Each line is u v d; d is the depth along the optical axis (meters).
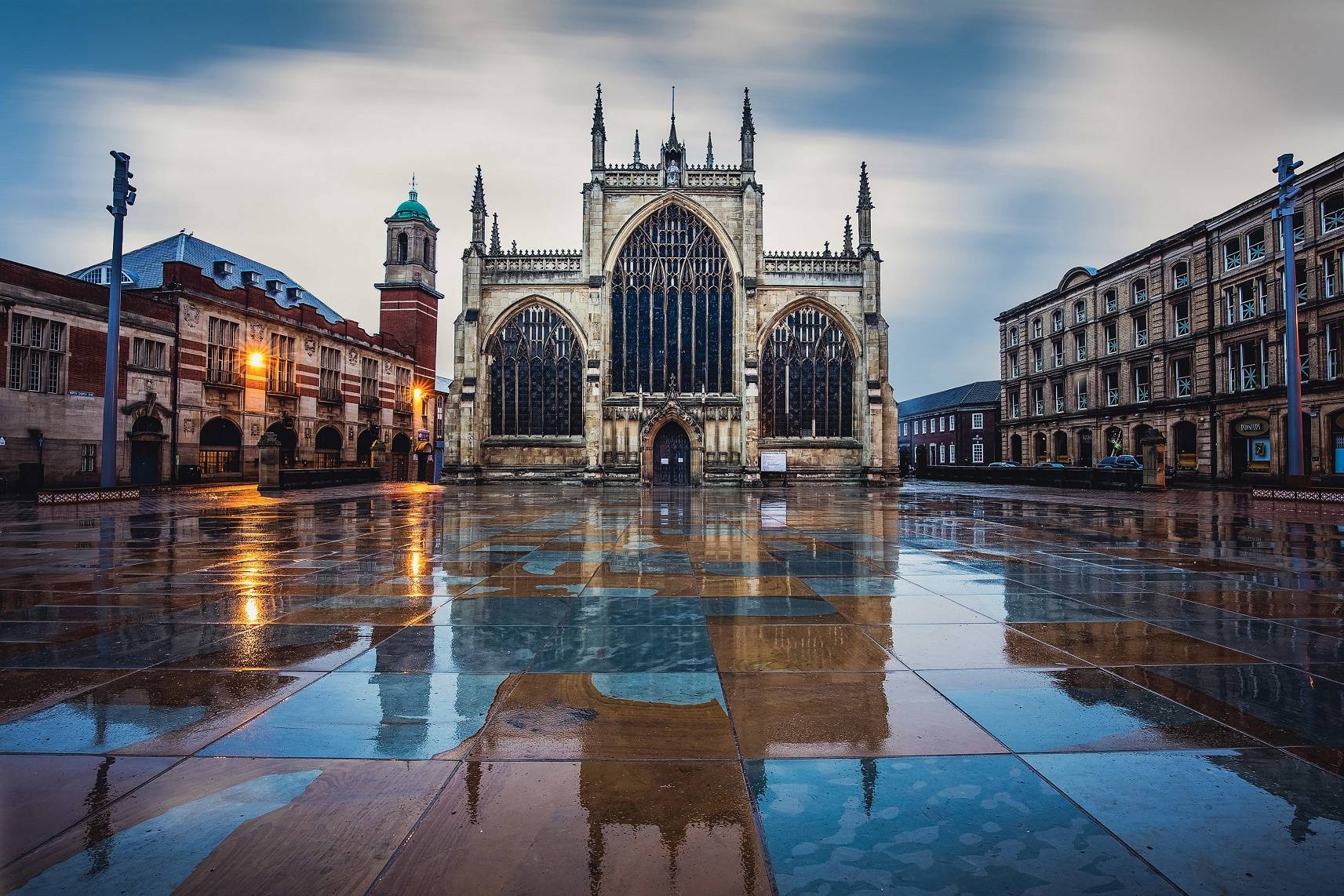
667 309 47.62
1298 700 4.88
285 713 4.61
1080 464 59.41
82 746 4.08
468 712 4.66
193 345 42.19
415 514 21.97
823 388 48.03
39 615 7.42
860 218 47.72
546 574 10.14
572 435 47.47
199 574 10.07
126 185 28.08
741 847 3.12
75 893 2.77
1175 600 8.20
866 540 14.52
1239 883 2.85
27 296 33.56
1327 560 11.41
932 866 2.96
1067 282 61.22
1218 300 45.91
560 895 2.78
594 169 46.97
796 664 5.71
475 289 46.69
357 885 2.84
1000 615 7.44
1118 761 3.94
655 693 5.04
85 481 36.25
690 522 19.05
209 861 2.99
